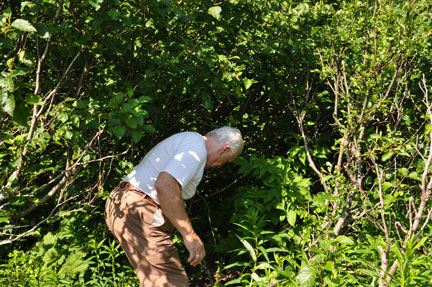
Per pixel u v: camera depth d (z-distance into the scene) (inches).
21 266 133.7
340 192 134.3
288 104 167.2
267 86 165.2
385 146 132.0
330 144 178.1
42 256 140.3
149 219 107.7
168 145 109.7
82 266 135.1
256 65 154.6
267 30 152.9
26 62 106.1
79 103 112.3
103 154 145.5
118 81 132.3
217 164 116.1
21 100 88.1
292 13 152.3
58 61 134.2
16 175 114.0
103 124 117.3
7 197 113.7
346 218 138.3
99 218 159.0
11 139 107.7
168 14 125.5
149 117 148.0
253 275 125.2
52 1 112.1
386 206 132.6
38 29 100.5
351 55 153.6
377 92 136.9
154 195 107.8
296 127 179.3
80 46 119.1
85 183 150.8
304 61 162.2
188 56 130.0
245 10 142.6
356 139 142.8
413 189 149.8
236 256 159.3
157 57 124.9
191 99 157.9
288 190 152.5
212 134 115.9
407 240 109.7
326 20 159.0
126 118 111.7
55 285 129.0
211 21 133.3
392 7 139.6
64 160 145.2
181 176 102.7
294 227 149.8
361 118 134.9
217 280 154.0
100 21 107.2
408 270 105.3
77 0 109.6
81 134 125.5
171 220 103.4
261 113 179.5
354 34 145.8
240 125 183.2
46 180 153.7
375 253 128.3
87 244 143.0
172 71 136.8
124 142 153.2
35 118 110.0
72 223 147.6
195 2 129.5
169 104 162.7
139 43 132.3
